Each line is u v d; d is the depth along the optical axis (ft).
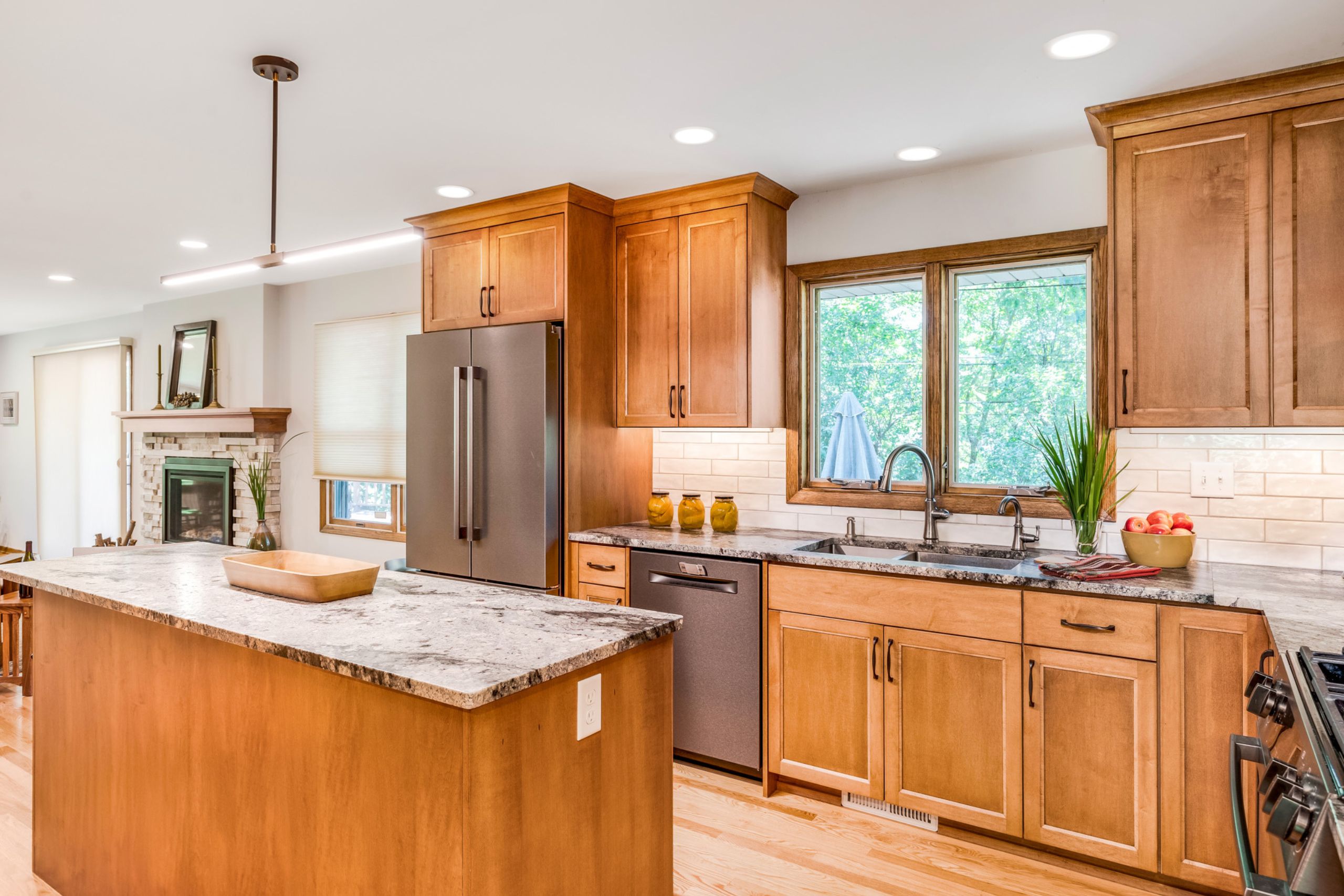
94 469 22.43
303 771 5.25
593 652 5.07
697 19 6.62
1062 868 7.97
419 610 6.17
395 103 8.29
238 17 6.57
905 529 10.59
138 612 6.19
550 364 10.89
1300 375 7.30
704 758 10.20
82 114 8.54
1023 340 10.09
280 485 17.99
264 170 10.29
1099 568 7.78
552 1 6.33
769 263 11.05
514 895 4.61
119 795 6.82
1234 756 4.79
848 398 11.31
